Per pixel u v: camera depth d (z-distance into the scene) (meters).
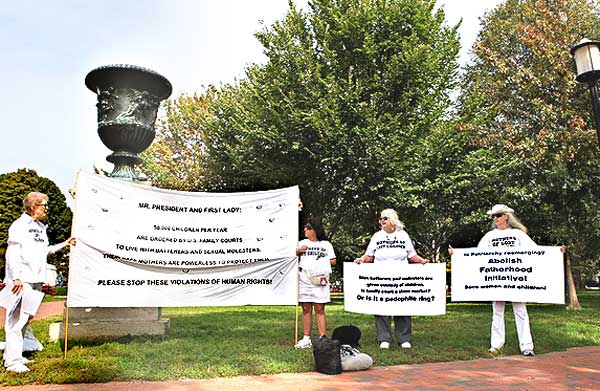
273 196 8.53
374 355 7.06
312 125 18.56
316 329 9.95
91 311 8.42
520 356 7.44
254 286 8.19
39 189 36.84
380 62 19.97
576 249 23.91
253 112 20.95
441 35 20.97
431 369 6.41
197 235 8.12
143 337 8.33
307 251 7.97
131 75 8.75
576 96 16.64
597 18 17.88
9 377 5.62
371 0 20.19
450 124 19.38
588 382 5.69
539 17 17.98
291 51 20.09
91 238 7.47
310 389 5.25
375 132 18.19
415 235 23.31
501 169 18.20
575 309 16.94
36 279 6.30
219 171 24.80
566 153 16.23
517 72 17.73
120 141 8.98
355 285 8.04
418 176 19.11
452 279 8.12
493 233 8.14
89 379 5.58
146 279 7.76
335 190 21.22
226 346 7.56
